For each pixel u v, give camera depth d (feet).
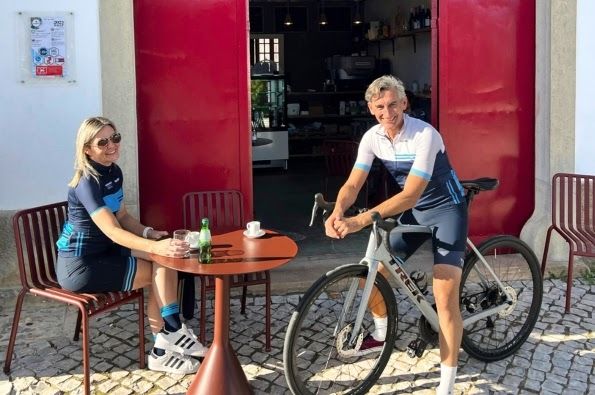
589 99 16.98
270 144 35.24
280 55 40.27
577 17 16.62
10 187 15.14
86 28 14.98
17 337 13.43
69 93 15.10
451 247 10.65
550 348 12.80
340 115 38.73
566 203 15.67
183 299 13.57
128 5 14.99
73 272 11.23
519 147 17.67
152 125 15.85
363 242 19.40
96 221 10.97
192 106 15.98
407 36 32.81
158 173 16.03
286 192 28.91
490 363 12.25
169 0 15.55
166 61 15.71
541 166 17.44
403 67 34.42
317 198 10.30
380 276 10.86
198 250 11.16
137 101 15.70
